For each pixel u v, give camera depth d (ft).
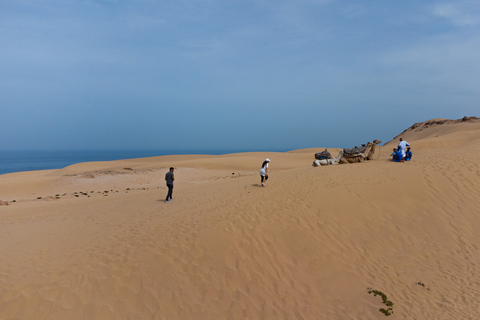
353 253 27.94
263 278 23.65
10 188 85.35
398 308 22.26
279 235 28.66
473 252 29.43
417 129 217.15
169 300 20.92
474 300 23.31
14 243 28.22
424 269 26.99
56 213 41.22
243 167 127.54
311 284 23.89
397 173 42.68
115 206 42.91
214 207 35.24
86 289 21.20
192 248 25.95
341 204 34.83
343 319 21.15
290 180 45.55
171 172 42.50
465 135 128.77
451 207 35.50
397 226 32.22
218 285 22.45
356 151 55.98
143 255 24.98
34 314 18.98
